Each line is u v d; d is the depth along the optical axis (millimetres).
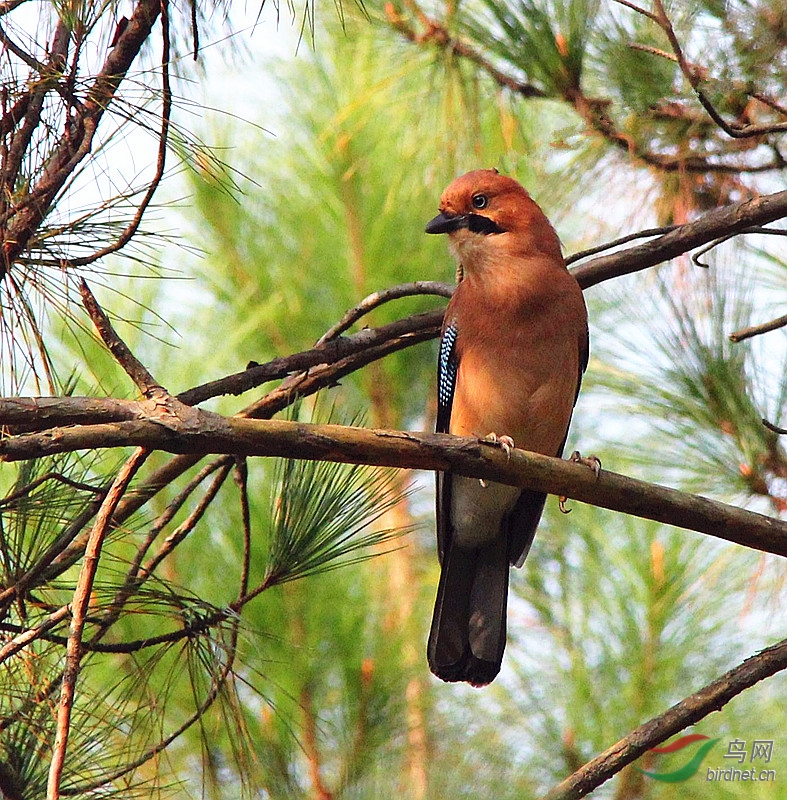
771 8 7605
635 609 9469
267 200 11156
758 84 7777
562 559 9898
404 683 8898
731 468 8398
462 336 8836
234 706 7055
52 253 6652
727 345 8453
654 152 8539
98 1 6293
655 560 9391
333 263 11188
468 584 9250
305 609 8820
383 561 10742
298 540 7137
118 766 6930
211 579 9062
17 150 6383
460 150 9352
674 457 8562
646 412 8586
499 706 9508
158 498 9469
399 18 8695
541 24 8211
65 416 5996
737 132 7363
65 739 5504
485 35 8461
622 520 9836
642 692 9219
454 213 8906
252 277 11031
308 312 11078
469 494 9156
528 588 9883
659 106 8320
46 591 7391
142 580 6812
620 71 8273
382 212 11039
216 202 11023
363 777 8516
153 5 6688
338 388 11305
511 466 6629
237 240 11109
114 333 6578
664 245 8516
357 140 11000
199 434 5977
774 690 9797
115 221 6844
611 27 8383
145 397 6309
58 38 6402
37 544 7027
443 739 9062
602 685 9359
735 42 7750
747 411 8367
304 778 8398
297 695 8531
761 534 6906
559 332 8625
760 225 8328
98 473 8789
